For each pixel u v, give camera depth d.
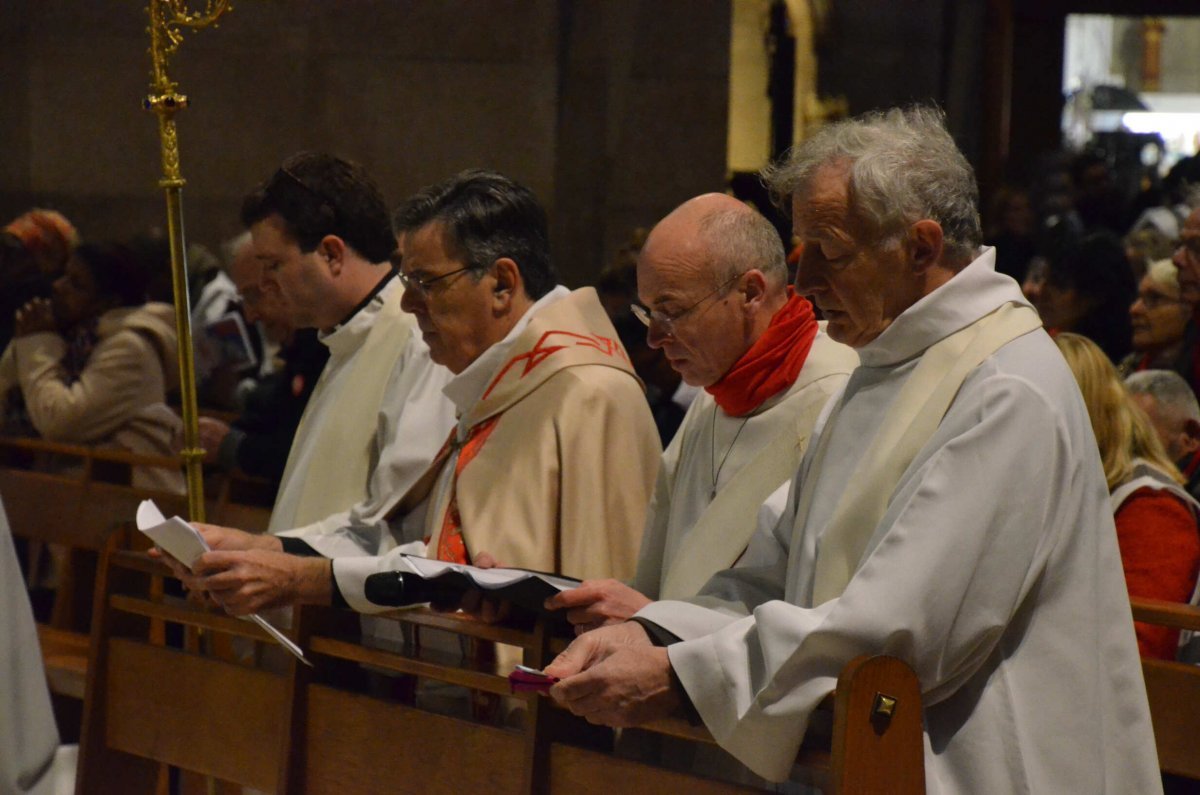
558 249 10.52
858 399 3.00
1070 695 2.66
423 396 4.51
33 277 8.24
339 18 10.61
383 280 4.86
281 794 3.73
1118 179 10.88
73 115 10.83
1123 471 4.13
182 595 5.28
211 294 8.78
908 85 11.33
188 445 4.48
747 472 3.62
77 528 6.49
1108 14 12.05
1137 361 6.11
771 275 3.62
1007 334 2.78
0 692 4.38
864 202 2.81
